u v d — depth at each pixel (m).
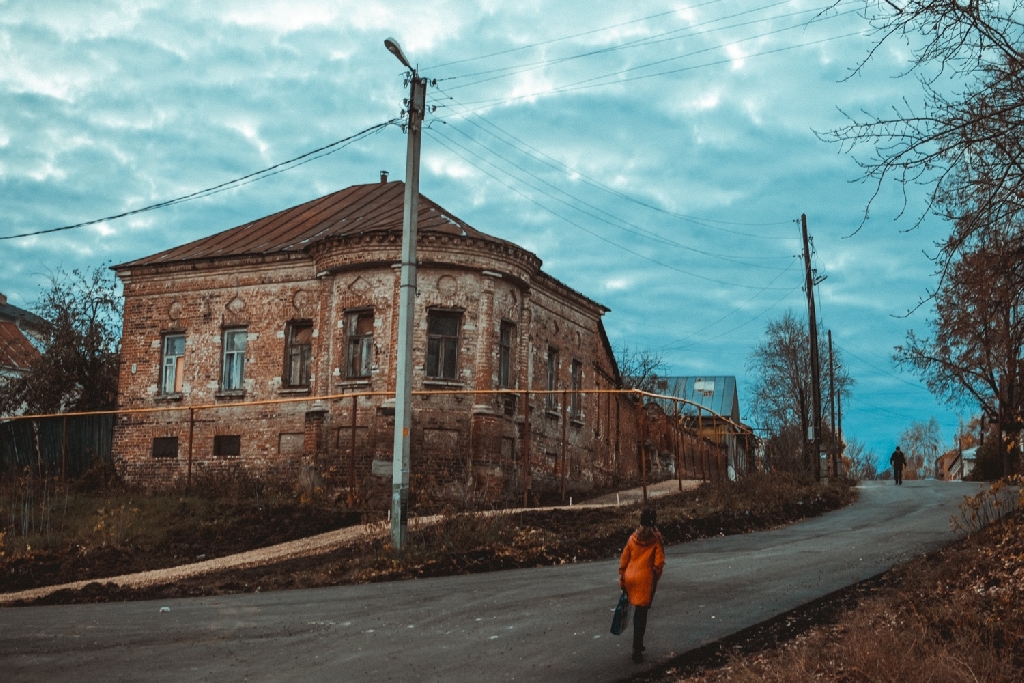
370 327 33.69
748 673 10.96
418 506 26.86
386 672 11.55
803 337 69.38
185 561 22.94
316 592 17.77
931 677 10.55
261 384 35.75
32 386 41.22
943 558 17.19
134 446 37.41
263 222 41.38
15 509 28.45
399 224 33.66
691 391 89.44
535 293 36.66
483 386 32.62
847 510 31.70
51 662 12.13
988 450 49.53
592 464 40.59
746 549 21.72
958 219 11.78
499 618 14.57
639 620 12.06
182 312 37.66
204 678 11.28
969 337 13.28
